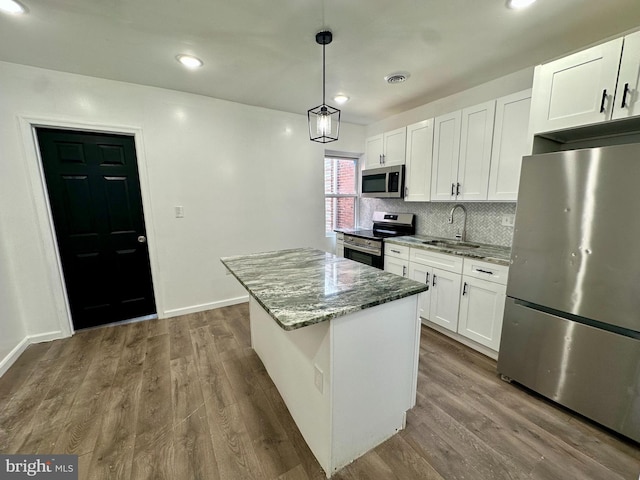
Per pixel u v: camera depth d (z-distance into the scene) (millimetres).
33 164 2338
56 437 1518
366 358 1345
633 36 1398
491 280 2152
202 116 2980
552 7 1560
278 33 1801
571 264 1595
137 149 2719
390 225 3727
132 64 2223
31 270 2428
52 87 2324
